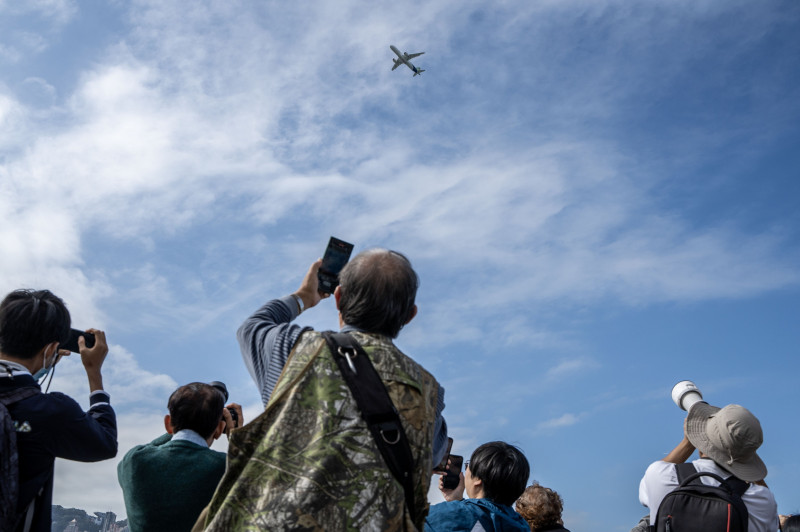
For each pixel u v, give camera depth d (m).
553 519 5.79
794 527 5.91
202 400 4.96
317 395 2.72
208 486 4.66
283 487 2.54
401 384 2.85
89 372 4.33
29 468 3.61
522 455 5.36
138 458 4.69
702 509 4.60
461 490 6.32
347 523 2.52
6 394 3.64
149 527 4.54
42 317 3.92
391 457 2.68
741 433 4.73
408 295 3.20
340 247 3.96
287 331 3.20
